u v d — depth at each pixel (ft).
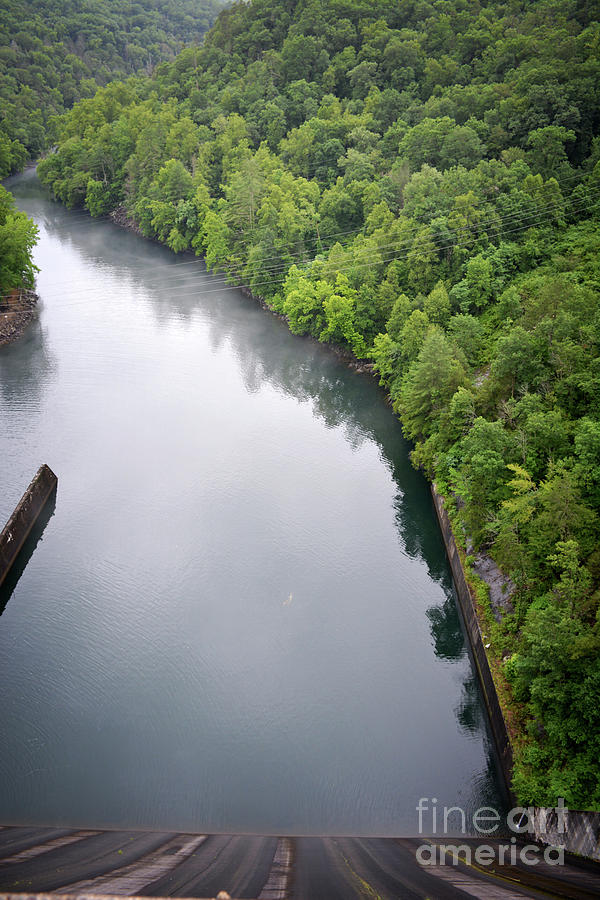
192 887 92.12
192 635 207.31
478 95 481.87
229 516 263.29
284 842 138.31
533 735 153.48
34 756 168.55
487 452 201.77
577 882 103.40
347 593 226.58
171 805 157.38
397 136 497.87
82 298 475.31
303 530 256.11
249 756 169.99
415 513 265.54
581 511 168.25
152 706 183.42
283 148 551.18
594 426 185.57
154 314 453.99
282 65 639.76
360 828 153.28
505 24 581.94
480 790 161.89
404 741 174.40
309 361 394.73
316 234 448.24
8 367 376.68
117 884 92.02
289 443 314.14
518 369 229.04
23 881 94.63
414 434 277.44
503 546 180.86
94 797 159.12
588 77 423.64
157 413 337.72
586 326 227.81
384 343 326.03
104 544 247.50
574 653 139.23
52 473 277.64
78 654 199.72
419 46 586.86
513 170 373.40
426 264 342.23
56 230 637.71
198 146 606.55
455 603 221.66
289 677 193.06
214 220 503.20
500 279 322.75
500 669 176.45
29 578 230.89
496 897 89.56
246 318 450.71
